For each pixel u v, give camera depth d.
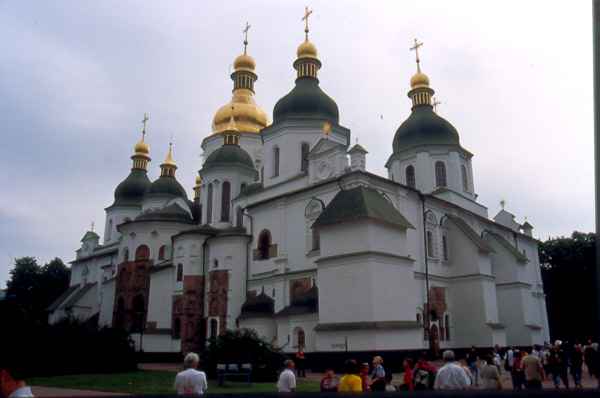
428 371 15.75
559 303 73.19
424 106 58.59
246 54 72.12
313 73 54.16
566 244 74.56
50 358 32.69
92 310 69.44
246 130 66.12
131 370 37.16
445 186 53.75
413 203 43.25
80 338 34.94
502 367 36.88
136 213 74.50
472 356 25.73
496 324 42.84
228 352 29.45
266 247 45.84
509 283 50.28
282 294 41.91
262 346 30.05
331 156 42.38
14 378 6.94
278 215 44.94
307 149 49.19
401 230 36.28
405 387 16.95
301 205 43.31
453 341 43.47
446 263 45.28
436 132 55.38
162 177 68.38
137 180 76.62
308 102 50.44
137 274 55.78
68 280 95.31
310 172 43.94
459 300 44.31
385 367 30.61
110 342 36.38
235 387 25.50
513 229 62.41
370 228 33.31
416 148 54.94
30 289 92.62
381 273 32.97
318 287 35.41
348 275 33.56
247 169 56.38
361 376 14.81
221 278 46.44
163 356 49.06
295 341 36.94
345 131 51.12
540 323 60.28
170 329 49.97
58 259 97.38
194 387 11.34
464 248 45.12
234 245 47.03
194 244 50.09
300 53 54.38
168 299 51.09
